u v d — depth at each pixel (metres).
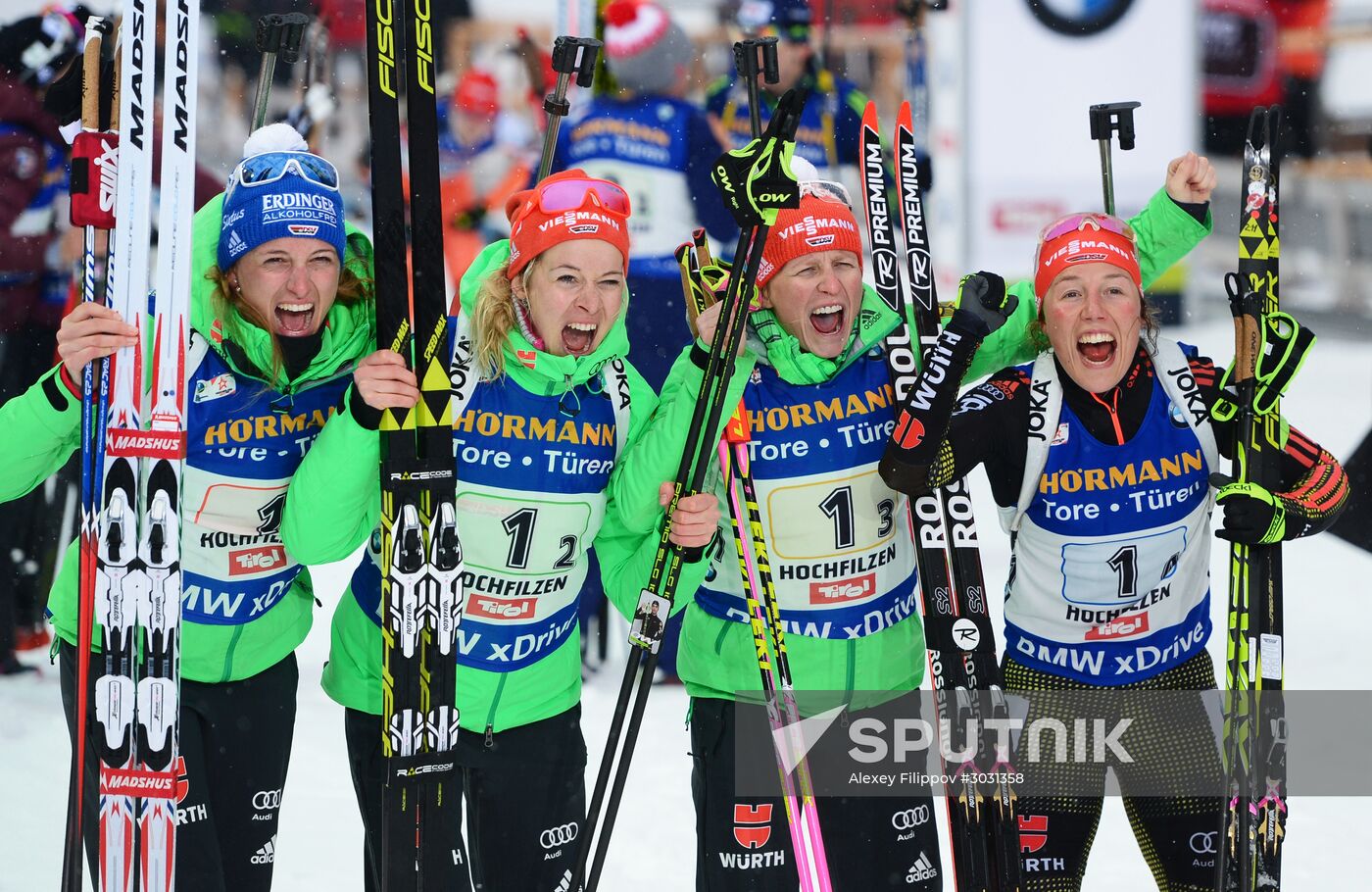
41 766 18.69
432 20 12.30
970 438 12.28
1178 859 12.74
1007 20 46.00
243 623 12.45
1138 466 12.30
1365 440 28.67
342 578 28.11
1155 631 12.59
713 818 12.87
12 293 21.20
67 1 23.11
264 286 11.91
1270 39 55.59
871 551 12.75
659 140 21.77
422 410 11.88
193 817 12.27
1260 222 12.77
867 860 12.94
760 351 12.68
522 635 12.47
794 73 23.05
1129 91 46.31
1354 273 57.94
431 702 11.94
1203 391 12.47
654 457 12.36
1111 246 12.33
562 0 21.91
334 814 17.84
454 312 13.07
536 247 11.98
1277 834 12.27
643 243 21.77
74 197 12.11
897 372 12.98
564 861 12.84
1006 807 12.44
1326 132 57.16
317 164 12.23
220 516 12.19
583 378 12.25
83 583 11.98
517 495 12.15
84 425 11.92
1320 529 12.84
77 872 12.02
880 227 14.20
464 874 12.60
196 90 12.22
